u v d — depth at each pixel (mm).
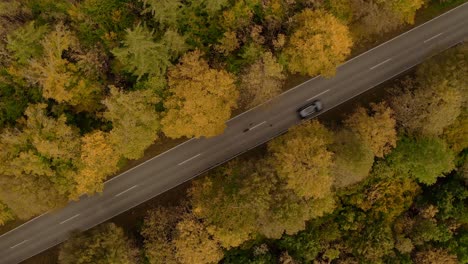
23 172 51719
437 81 51188
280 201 50938
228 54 52719
